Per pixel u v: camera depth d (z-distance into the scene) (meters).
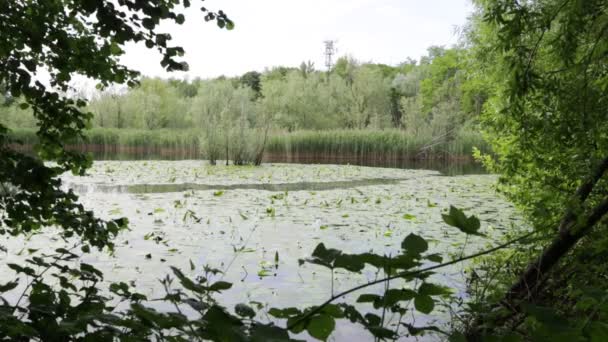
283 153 20.52
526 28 2.80
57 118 2.21
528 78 2.68
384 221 6.32
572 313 2.20
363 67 34.75
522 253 3.67
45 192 2.00
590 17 2.65
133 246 4.77
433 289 1.13
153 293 3.37
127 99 29.86
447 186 10.72
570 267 2.59
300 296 3.42
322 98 33.03
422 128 21.62
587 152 3.03
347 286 3.67
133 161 16.98
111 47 2.14
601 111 2.75
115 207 7.09
